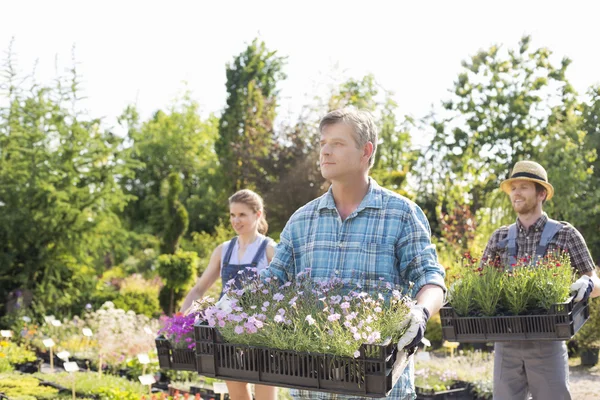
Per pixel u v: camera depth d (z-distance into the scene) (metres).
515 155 24.45
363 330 2.25
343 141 2.56
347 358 2.25
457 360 8.20
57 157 13.21
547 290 3.58
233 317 2.47
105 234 13.62
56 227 12.95
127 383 6.68
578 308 3.77
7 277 12.70
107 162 13.69
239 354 2.48
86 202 13.33
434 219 20.12
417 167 23.45
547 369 3.79
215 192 30.16
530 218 4.23
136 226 31.08
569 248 4.09
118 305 13.39
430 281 2.46
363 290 2.56
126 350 8.30
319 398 2.53
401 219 2.59
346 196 2.67
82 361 8.54
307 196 17.45
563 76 24.61
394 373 2.28
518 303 3.65
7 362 7.60
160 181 34.22
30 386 6.33
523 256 4.20
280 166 18.12
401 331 2.27
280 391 5.89
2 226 12.73
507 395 3.92
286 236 2.83
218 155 28.16
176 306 13.18
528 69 24.88
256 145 20.11
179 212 16.36
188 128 36.84
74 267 13.55
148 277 19.25
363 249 2.59
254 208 4.63
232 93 28.09
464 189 15.34
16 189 12.81
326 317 2.42
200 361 2.57
